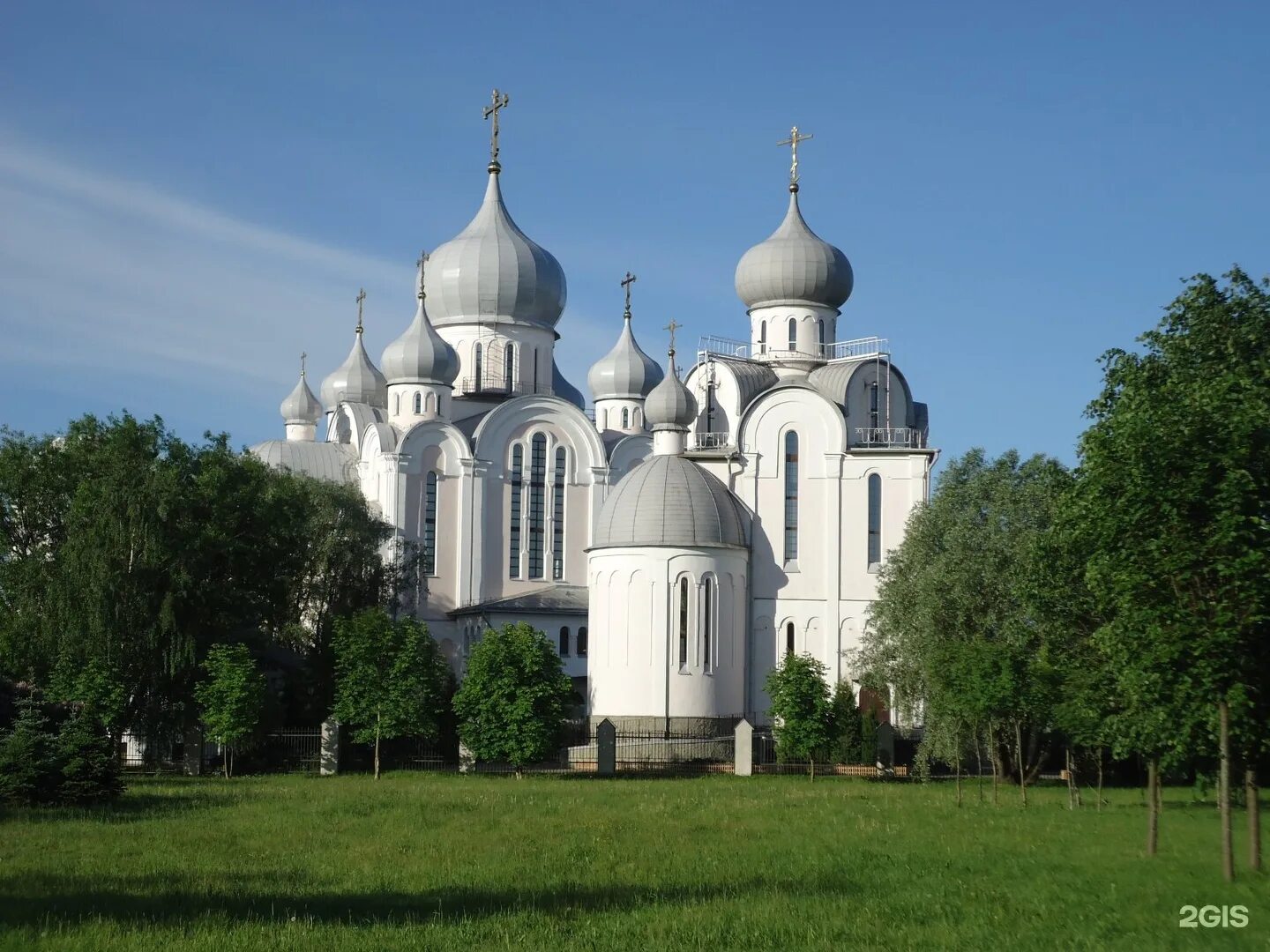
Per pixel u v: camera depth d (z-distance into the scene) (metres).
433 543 92.56
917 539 67.25
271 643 77.81
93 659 62.53
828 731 65.06
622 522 78.06
